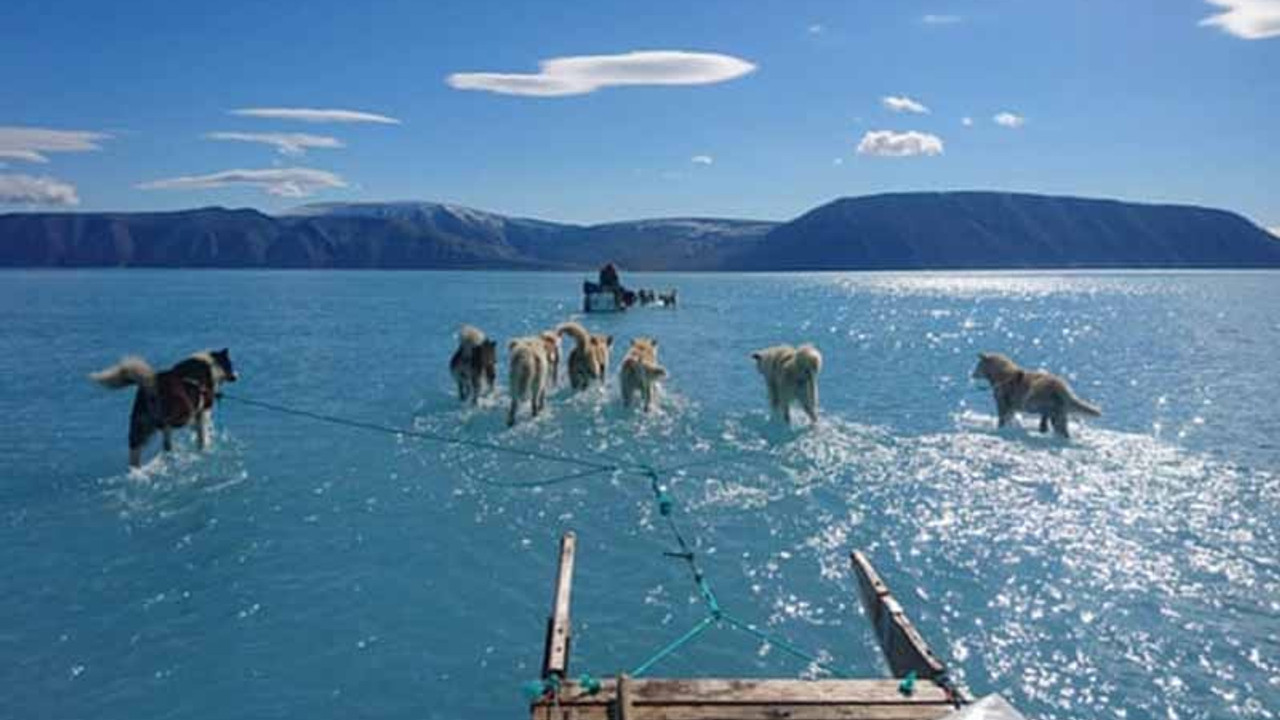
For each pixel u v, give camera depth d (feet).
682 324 164.14
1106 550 34.19
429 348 114.11
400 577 32.12
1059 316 191.62
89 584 31.45
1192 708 22.99
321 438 54.90
